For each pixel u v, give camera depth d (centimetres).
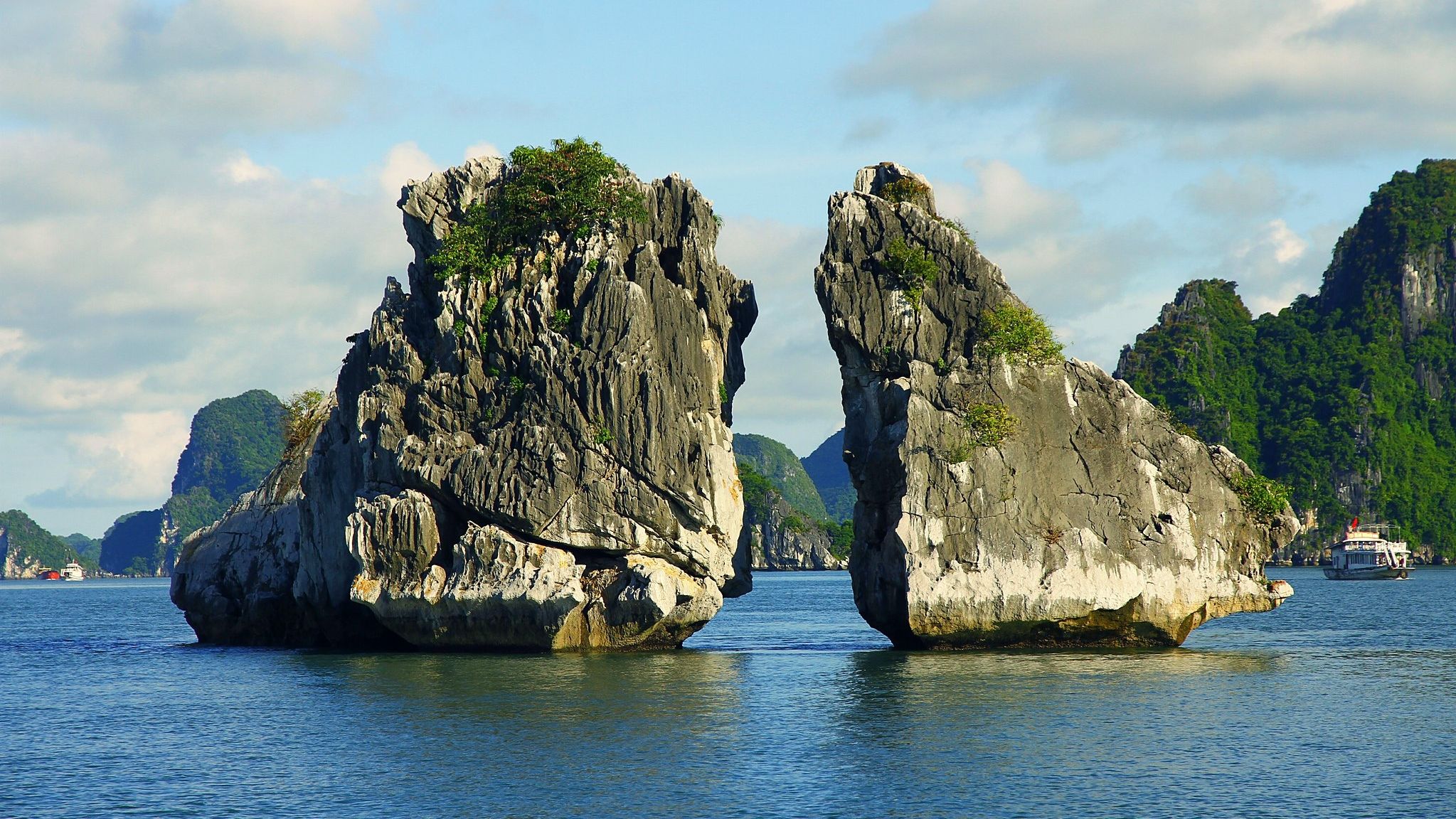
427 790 3675
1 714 4925
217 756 4112
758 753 4028
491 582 5972
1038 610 5966
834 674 5462
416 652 6316
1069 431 6169
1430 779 3738
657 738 4228
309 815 3478
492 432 6147
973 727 4381
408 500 6122
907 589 5981
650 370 6056
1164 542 6112
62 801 3653
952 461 6066
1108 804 3506
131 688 5550
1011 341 6175
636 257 6288
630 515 6003
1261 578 6291
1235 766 3875
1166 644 6244
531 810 3484
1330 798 3562
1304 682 5322
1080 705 4741
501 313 6312
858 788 3653
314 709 4828
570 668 5672
